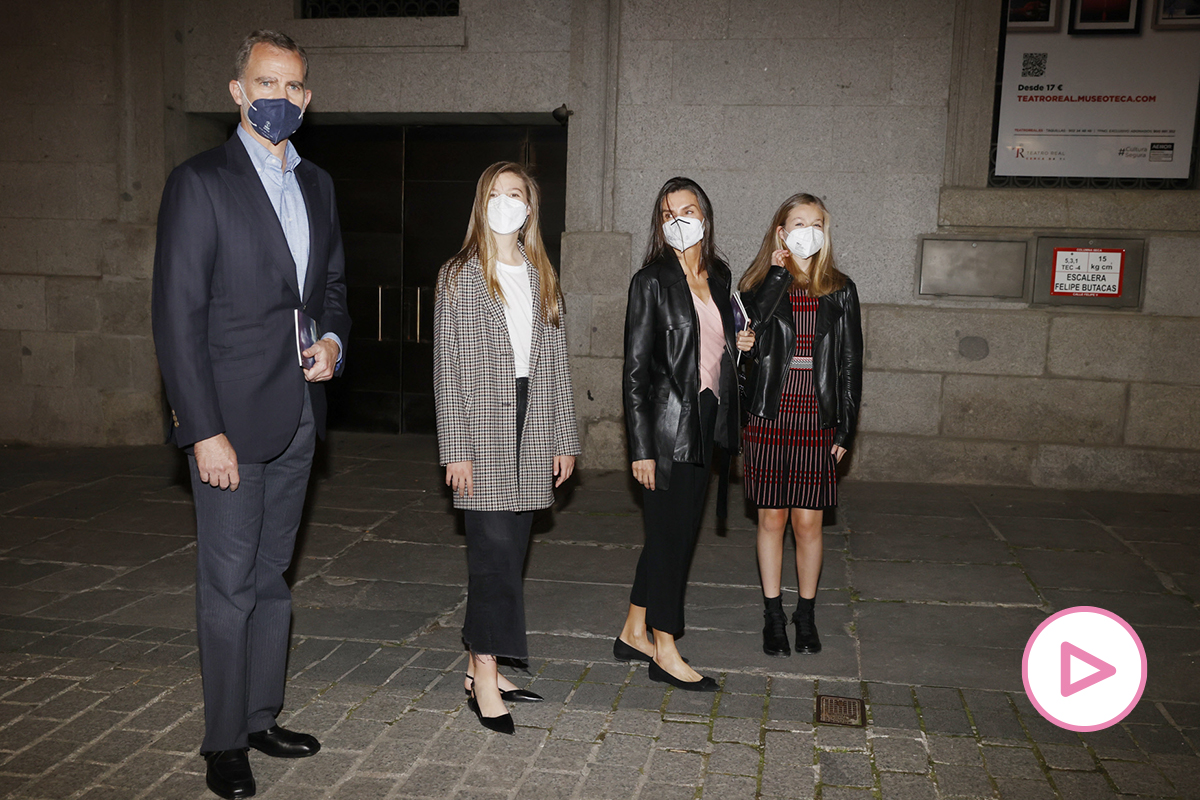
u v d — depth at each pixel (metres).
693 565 4.89
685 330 3.27
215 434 2.55
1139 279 6.49
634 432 3.28
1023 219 6.55
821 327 3.59
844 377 3.64
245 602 2.71
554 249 7.93
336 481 6.71
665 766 2.83
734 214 6.96
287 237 2.77
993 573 4.76
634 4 6.94
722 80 6.89
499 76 7.27
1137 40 6.34
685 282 3.30
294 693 3.33
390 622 4.07
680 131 6.98
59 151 7.67
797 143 6.84
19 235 7.73
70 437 7.82
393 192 8.22
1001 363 6.66
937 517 5.82
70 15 7.54
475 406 2.96
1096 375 6.55
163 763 2.83
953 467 6.76
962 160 6.62
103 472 6.88
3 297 7.78
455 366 2.96
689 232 3.26
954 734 3.06
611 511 6.00
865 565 4.89
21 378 7.82
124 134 7.59
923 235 6.72
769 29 6.79
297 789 2.68
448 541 5.30
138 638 3.84
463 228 8.15
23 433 7.87
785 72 6.80
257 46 2.64
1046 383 6.61
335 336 2.93
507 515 3.02
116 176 7.64
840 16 6.68
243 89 2.67
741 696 3.35
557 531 5.54
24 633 3.89
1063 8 6.41
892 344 6.77
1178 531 5.54
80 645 3.76
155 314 2.57
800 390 3.61
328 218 2.92
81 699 3.27
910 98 6.66
